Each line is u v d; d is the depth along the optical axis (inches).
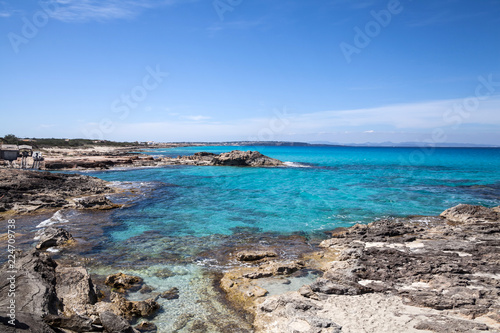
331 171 2044.8
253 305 363.9
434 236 614.9
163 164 2375.7
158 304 358.6
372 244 568.7
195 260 505.7
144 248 557.6
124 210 852.6
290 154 5418.3
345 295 379.2
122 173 1807.3
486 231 625.6
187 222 739.4
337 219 781.3
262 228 697.6
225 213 834.2
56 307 311.4
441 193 1160.8
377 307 346.9
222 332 313.0
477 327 294.4
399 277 423.5
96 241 589.0
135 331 281.3
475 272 430.3
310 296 374.6
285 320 323.0
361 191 1200.2
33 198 882.8
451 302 343.3
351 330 298.7
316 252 550.3
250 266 485.4
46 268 380.2
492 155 4778.5
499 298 353.4
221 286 412.8
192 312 349.1
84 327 265.3
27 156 1918.1
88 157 2372.0
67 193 982.4
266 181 1504.7
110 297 367.6
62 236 572.7
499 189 1257.4
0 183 941.2
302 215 818.8
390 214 835.4
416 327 302.0
